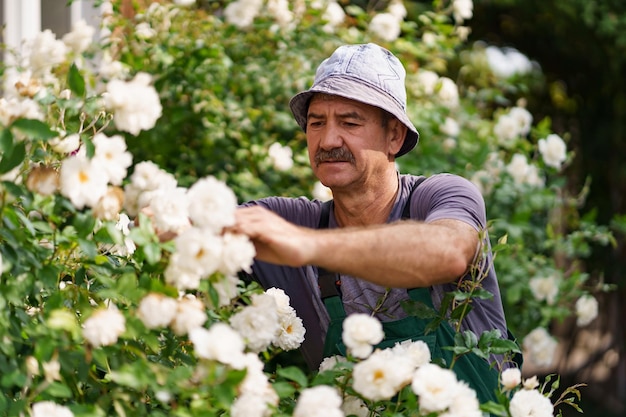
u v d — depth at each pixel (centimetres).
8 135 197
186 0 477
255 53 511
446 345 263
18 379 194
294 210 297
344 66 276
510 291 509
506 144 552
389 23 527
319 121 279
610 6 904
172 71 468
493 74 702
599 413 910
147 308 200
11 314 208
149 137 465
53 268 211
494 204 525
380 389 212
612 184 967
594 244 910
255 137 489
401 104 280
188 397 207
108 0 478
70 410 198
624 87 948
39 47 316
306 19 518
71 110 232
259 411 203
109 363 217
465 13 577
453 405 212
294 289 280
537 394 232
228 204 200
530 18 971
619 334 924
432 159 520
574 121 1009
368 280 223
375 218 282
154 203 213
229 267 203
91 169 206
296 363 430
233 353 197
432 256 226
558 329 945
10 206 211
